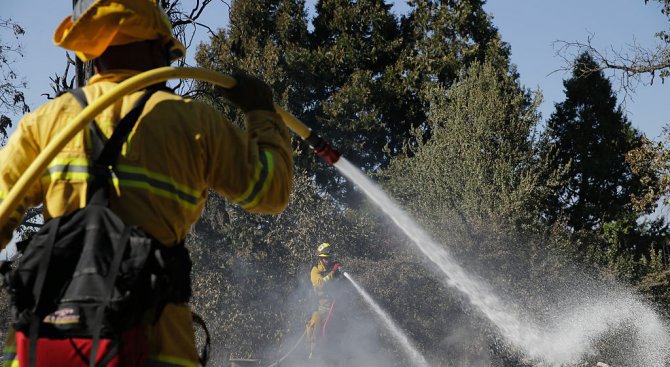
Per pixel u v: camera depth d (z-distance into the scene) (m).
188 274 2.15
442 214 19.14
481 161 20.02
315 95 32.78
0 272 2.05
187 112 2.21
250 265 16.75
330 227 17.56
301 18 32.56
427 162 21.00
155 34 2.35
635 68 21.22
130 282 1.93
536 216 19.08
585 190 29.62
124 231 1.99
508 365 16.86
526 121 20.95
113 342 1.91
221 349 15.77
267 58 27.03
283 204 2.39
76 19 2.30
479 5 31.89
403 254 17.84
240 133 2.31
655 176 22.66
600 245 20.73
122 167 2.10
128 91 2.11
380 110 31.66
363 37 33.00
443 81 31.55
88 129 2.16
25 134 2.24
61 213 2.11
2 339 8.83
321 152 2.79
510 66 31.28
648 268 20.80
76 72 10.76
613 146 29.78
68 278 1.96
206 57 27.08
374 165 32.00
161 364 2.03
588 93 30.23
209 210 17.91
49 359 1.93
